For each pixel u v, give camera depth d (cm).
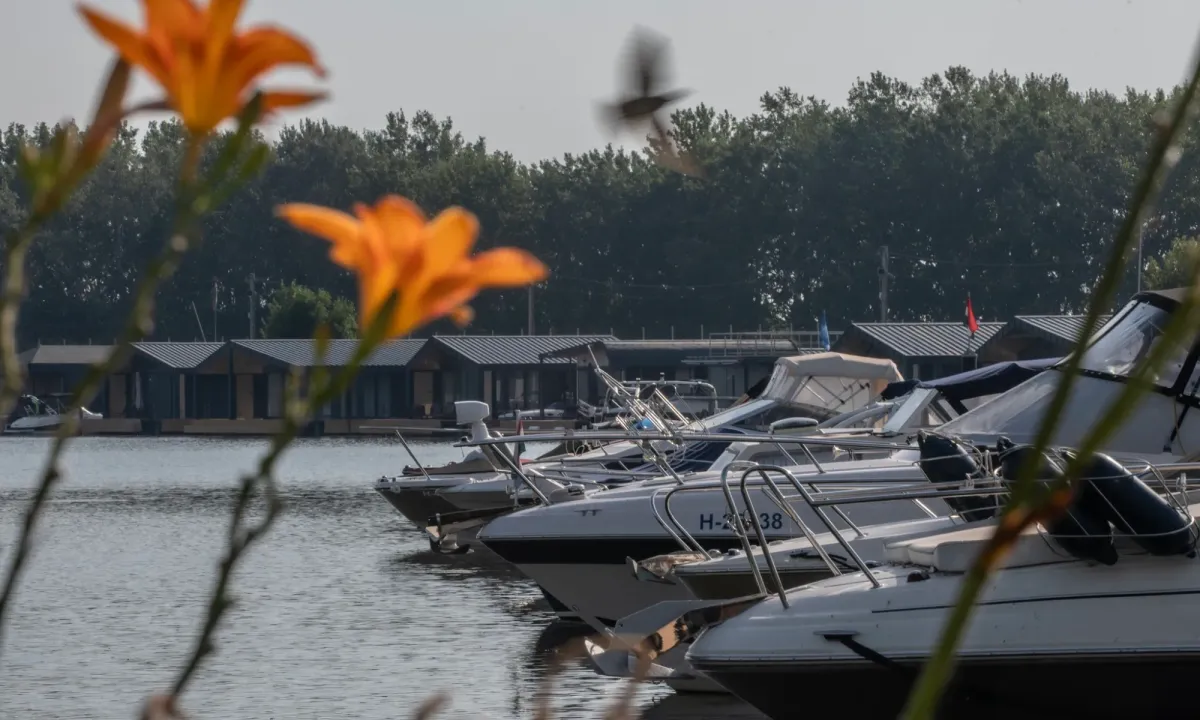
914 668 1444
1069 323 11256
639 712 2134
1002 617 1412
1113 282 198
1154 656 1383
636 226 19075
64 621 3164
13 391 202
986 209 17638
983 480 1656
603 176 19400
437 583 3778
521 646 2805
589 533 2536
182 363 16088
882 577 1528
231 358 15788
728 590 1950
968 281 17325
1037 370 3284
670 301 18512
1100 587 1405
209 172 203
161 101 198
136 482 8238
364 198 19800
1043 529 1434
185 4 190
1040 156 17200
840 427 3350
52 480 229
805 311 17712
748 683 1504
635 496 2536
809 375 3759
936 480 1819
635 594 2544
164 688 2412
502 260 204
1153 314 2220
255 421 15362
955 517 1873
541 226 19525
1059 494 201
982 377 3269
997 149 17562
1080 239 17175
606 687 2355
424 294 202
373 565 4184
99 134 198
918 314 17612
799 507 2358
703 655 1516
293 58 192
